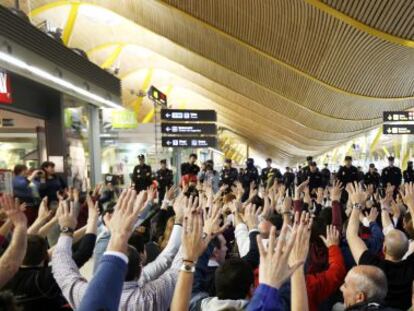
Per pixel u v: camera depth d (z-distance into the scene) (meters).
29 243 2.14
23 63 5.40
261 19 10.45
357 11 8.18
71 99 9.57
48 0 12.58
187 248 1.49
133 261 1.77
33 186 6.09
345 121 17.73
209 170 11.04
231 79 17.97
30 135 8.95
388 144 24.67
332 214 3.37
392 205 4.34
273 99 18.47
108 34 16.67
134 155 14.54
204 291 2.07
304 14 9.49
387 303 2.26
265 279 1.23
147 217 3.99
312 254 2.66
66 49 6.72
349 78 12.52
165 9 11.62
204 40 13.42
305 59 11.98
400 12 7.86
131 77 22.59
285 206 3.61
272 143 38.47
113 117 12.69
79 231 2.93
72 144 9.69
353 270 1.83
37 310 2.04
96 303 1.18
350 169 11.05
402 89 13.44
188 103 32.41
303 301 1.45
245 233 2.85
